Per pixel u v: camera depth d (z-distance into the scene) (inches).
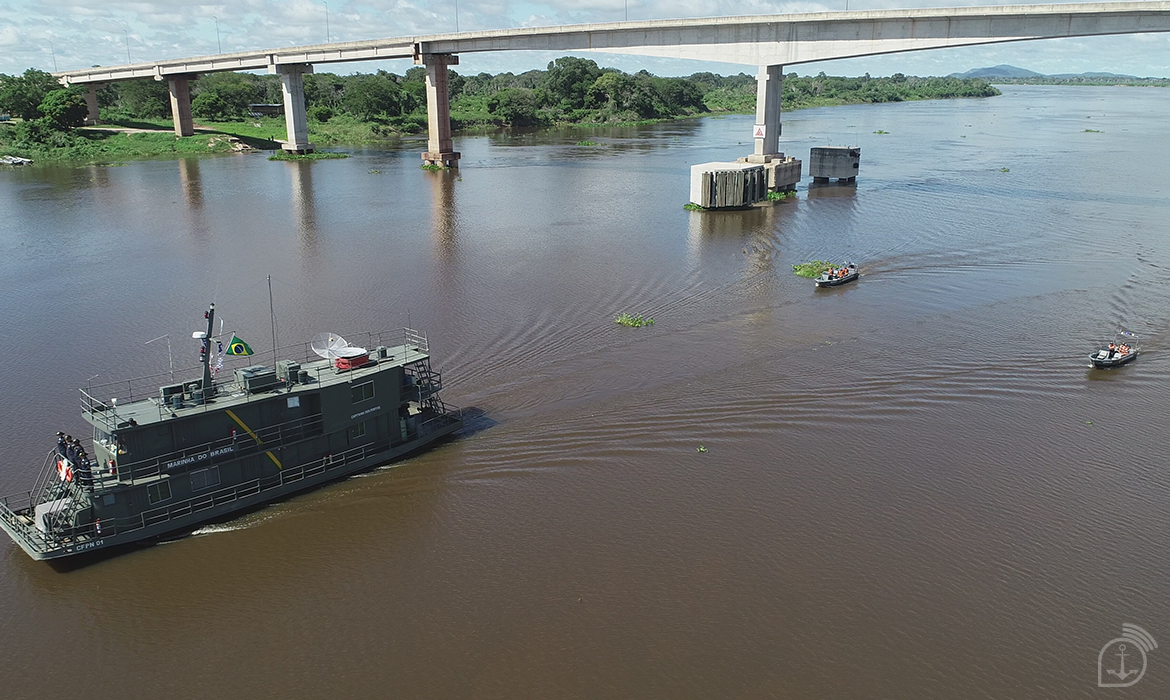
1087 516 1347.2
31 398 1806.1
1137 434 1601.9
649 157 6338.6
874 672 1049.5
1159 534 1300.4
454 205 4215.1
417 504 1411.2
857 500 1395.2
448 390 1834.4
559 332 2192.4
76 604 1193.4
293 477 1445.6
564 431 1640.0
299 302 2482.8
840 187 4626.0
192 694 1039.6
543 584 1211.9
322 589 1215.6
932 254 2989.7
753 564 1242.6
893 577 1212.5
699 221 3720.5
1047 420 1662.2
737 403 1742.1
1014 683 1031.0
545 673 1055.0
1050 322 2220.7
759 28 4345.5
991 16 3673.7
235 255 3090.6
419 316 2333.9
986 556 1254.9
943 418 1673.2
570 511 1379.2
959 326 2199.8
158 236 3442.4
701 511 1370.6
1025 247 3053.6
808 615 1143.6
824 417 1679.4
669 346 2079.2
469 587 1210.6
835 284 2598.4
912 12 3823.8
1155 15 3304.6
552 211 4015.8
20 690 1047.0
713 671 1053.2
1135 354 1963.6
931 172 5157.5
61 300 2524.6
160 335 2204.7
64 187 4827.8
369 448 1533.0
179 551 1302.9
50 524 1254.3
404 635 1124.5
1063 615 1138.7
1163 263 2792.8
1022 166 5344.5
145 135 7170.3
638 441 1594.5
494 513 1381.6
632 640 1104.8
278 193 4628.4
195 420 1338.6
